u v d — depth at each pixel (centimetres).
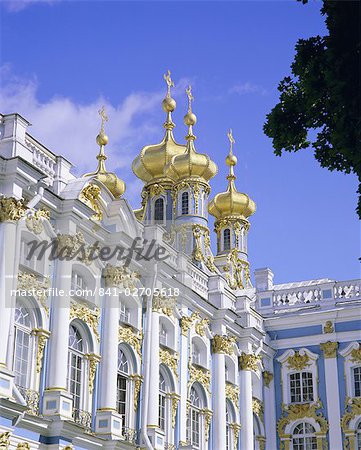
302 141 1892
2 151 2962
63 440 2909
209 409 4022
